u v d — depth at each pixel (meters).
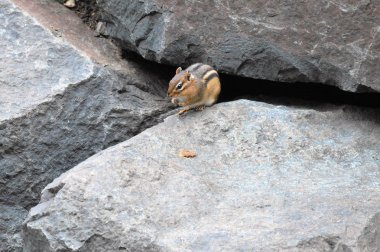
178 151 10.55
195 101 11.20
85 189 9.45
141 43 12.55
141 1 12.27
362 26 11.20
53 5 14.02
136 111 12.31
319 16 11.40
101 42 13.60
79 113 11.95
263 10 11.66
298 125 11.26
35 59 12.23
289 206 9.39
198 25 11.99
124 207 9.25
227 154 10.60
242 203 9.51
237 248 8.51
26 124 11.52
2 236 11.62
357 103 12.22
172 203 9.42
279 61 11.77
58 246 9.14
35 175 11.66
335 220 9.00
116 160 10.03
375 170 10.49
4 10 12.66
